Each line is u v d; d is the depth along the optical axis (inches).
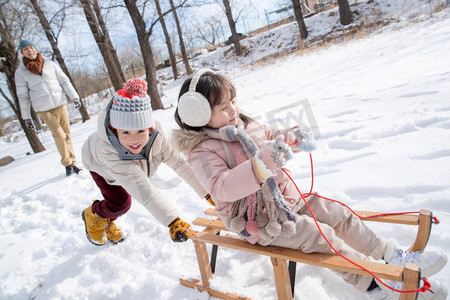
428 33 325.7
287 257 57.9
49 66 184.9
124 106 71.0
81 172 188.1
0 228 140.6
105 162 80.4
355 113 156.9
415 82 174.6
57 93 184.7
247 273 78.9
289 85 290.5
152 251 98.4
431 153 100.3
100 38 438.6
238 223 61.2
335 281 69.9
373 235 64.7
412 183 89.0
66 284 91.4
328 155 122.2
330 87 228.8
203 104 60.0
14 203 165.5
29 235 125.9
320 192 98.5
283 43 801.6
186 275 82.1
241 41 933.8
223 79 62.9
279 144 51.3
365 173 101.3
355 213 68.7
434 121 121.6
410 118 129.6
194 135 64.0
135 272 90.2
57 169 225.6
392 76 205.3
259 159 52.3
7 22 377.4
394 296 56.6
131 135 73.9
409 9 585.0
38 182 199.0
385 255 63.1
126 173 77.9
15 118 1173.1
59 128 186.1
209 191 61.1
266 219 60.9
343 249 59.9
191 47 1219.9
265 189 59.7
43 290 91.7
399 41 336.8
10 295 92.7
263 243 62.2
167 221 73.0
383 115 142.6
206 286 75.7
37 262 106.3
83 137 349.7
